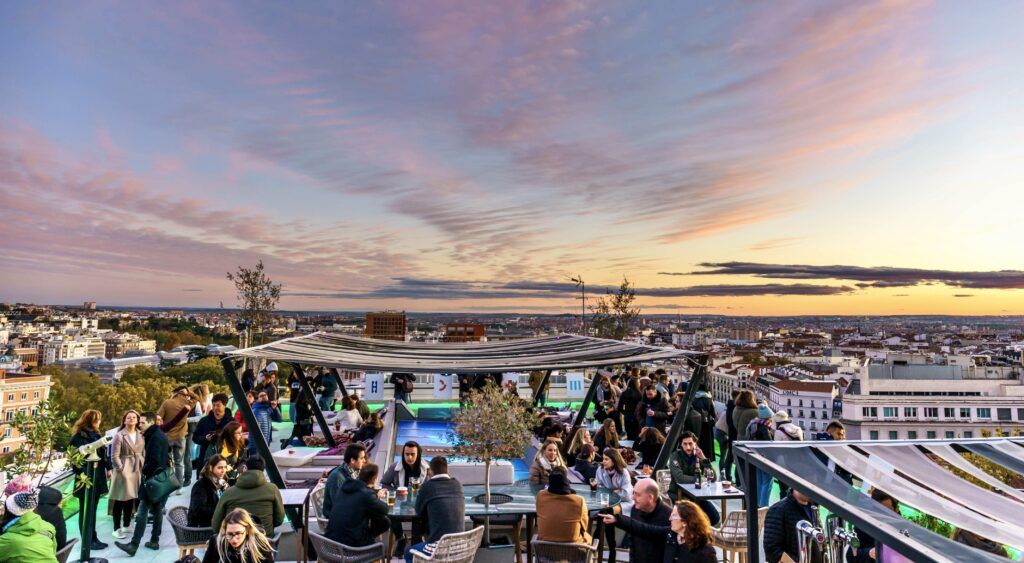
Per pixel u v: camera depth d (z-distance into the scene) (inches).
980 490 113.4
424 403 714.2
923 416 3075.8
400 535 248.8
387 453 397.1
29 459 192.9
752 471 132.1
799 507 173.0
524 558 260.8
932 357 4825.3
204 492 223.9
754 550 129.7
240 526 168.7
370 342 492.4
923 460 127.9
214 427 330.0
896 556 116.7
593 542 242.4
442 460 221.6
